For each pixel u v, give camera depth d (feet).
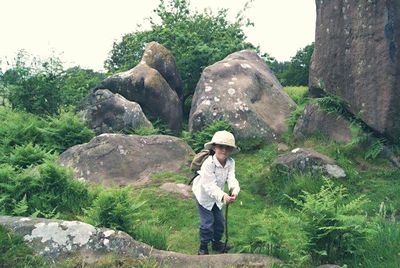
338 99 34.60
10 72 49.11
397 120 31.35
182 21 67.10
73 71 60.90
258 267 17.37
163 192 28.63
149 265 16.85
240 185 30.48
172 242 22.26
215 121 38.91
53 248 17.13
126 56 69.82
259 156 35.70
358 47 33.19
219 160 19.58
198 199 20.20
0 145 35.86
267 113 40.91
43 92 47.91
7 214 23.81
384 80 31.48
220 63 44.57
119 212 20.66
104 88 46.68
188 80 58.54
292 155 30.01
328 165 28.96
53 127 38.81
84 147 33.83
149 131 40.83
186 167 33.27
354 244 17.93
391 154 31.01
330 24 35.60
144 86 46.34
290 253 17.78
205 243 20.03
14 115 42.24
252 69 43.98
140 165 33.01
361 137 31.96
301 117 36.99
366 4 32.55
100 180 31.68
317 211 17.99
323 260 17.75
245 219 25.21
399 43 31.04
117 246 17.51
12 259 16.51
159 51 51.72
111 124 42.32
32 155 30.91
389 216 23.48
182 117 52.70
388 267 16.62
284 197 27.40
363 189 27.66
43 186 25.43
